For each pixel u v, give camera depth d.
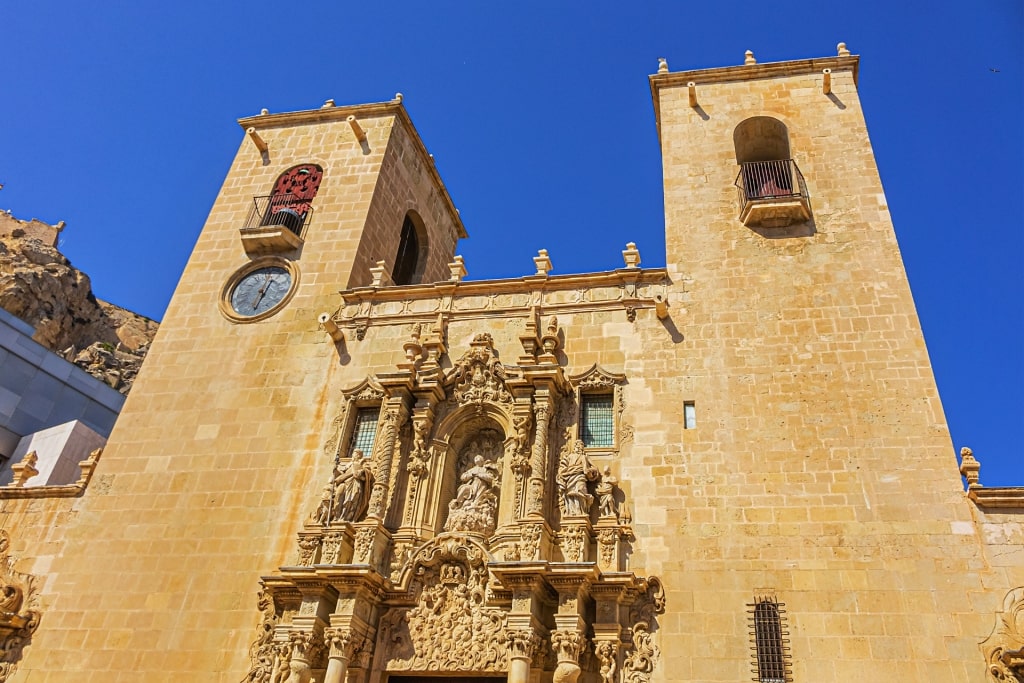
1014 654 15.77
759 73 27.36
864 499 18.64
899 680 16.34
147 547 22.03
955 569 17.34
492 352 23.28
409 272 33.59
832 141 25.19
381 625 19.53
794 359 21.14
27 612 21.56
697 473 19.88
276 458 22.86
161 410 24.58
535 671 17.75
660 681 17.27
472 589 19.22
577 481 19.94
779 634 17.33
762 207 23.42
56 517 23.27
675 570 18.59
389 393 22.70
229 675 19.48
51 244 70.25
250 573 20.94
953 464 18.70
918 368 20.30
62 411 38.12
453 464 22.20
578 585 17.78
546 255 24.72
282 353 25.05
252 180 30.22
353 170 29.55
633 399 21.47
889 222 23.05
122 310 80.75
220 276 27.56
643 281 23.59
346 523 20.34
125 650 20.44
